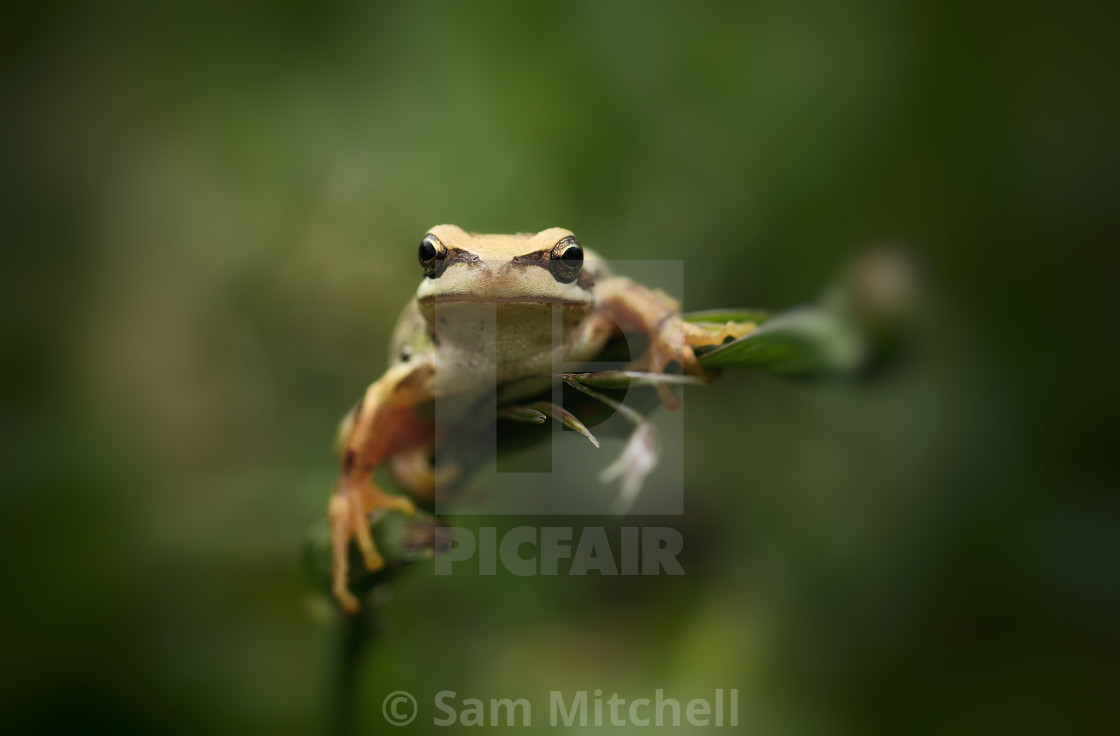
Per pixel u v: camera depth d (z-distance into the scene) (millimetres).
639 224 564
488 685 555
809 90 553
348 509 540
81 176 568
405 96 568
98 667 555
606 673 555
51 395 564
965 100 542
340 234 571
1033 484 537
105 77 568
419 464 545
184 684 555
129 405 566
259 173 569
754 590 553
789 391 553
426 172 568
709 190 561
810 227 553
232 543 564
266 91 569
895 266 534
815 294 552
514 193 567
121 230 568
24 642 554
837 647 545
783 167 555
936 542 540
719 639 552
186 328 569
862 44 548
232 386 570
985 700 538
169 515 563
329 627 541
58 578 557
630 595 558
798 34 554
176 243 569
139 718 553
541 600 561
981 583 539
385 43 567
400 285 572
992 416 538
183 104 569
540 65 565
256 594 561
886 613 542
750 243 558
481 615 560
